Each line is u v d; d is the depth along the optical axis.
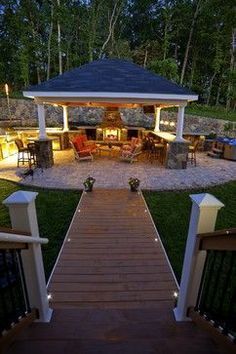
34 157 9.93
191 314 2.54
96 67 10.98
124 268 4.01
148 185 8.02
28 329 2.43
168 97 8.84
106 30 30.05
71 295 3.36
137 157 12.00
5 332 1.92
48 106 21.88
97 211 6.21
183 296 2.56
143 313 2.71
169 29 27.22
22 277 2.38
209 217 2.24
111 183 8.27
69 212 6.24
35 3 24.42
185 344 2.24
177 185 8.06
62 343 2.25
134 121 21.73
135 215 6.02
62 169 9.83
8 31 25.34
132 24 32.56
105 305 3.17
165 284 3.63
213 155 12.63
